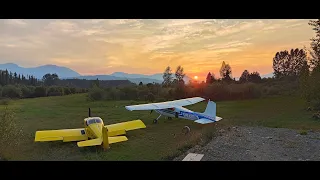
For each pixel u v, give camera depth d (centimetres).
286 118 2133
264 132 1527
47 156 1233
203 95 4012
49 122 2144
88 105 3300
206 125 1905
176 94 4072
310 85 2372
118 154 1241
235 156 1077
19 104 3547
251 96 3925
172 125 1947
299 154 1083
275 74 7344
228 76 6078
